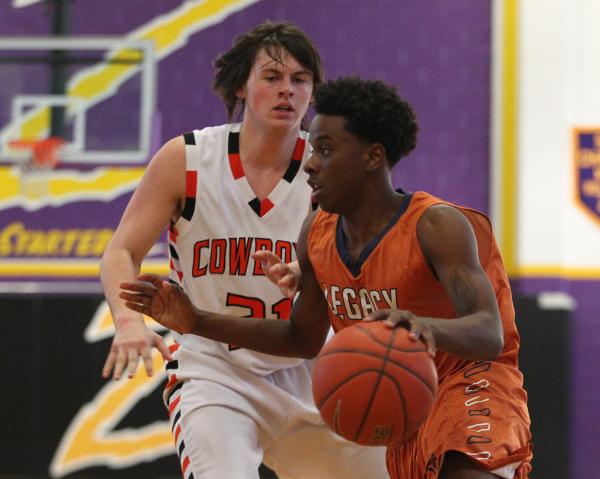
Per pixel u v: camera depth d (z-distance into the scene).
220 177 6.71
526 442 5.50
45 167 17.39
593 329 16.62
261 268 6.73
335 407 4.94
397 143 5.52
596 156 16.92
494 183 16.97
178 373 6.76
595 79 17.06
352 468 6.98
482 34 17.44
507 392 5.64
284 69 6.53
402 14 17.58
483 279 5.23
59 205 17.30
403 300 5.59
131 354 6.02
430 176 17.22
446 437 5.46
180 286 6.94
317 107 5.50
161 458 15.23
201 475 6.26
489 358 5.07
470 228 5.41
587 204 16.86
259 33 6.64
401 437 5.01
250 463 6.36
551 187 16.91
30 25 18.00
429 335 4.82
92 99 17.58
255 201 6.71
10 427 15.37
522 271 16.73
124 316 6.18
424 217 5.46
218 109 17.69
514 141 17.00
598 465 16.19
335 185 5.44
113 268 6.48
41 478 15.26
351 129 5.39
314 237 5.92
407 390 4.87
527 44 17.16
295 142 6.78
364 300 5.73
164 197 6.70
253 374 6.71
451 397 5.65
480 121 17.25
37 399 15.41
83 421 15.37
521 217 16.86
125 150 17.50
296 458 7.00
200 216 6.70
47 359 15.48
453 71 17.39
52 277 17.09
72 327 15.53
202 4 17.86
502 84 17.11
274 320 6.21
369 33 17.59
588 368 16.50
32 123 17.58
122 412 15.36
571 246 16.89
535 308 15.55
